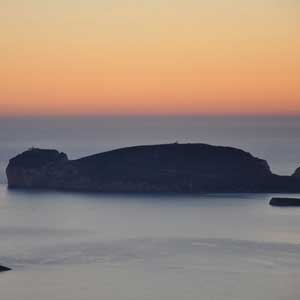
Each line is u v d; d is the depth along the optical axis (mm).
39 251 194375
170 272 170625
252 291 155250
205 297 151250
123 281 163000
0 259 184500
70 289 156875
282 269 172750
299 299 150000
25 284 160875
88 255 189000
